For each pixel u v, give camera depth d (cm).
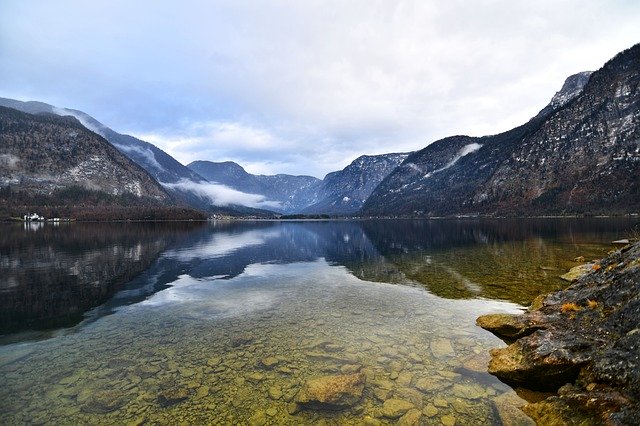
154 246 5806
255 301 2225
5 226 13662
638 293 1195
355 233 9806
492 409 980
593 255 3653
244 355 1366
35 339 1565
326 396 1014
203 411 978
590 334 1193
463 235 7738
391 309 1984
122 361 1316
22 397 1059
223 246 5928
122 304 2167
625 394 849
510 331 1523
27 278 3000
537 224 12206
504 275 2827
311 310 2000
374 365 1258
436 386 1105
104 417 950
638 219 13012
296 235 9081
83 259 4147
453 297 2216
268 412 972
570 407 885
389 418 940
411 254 4522
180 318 1873
